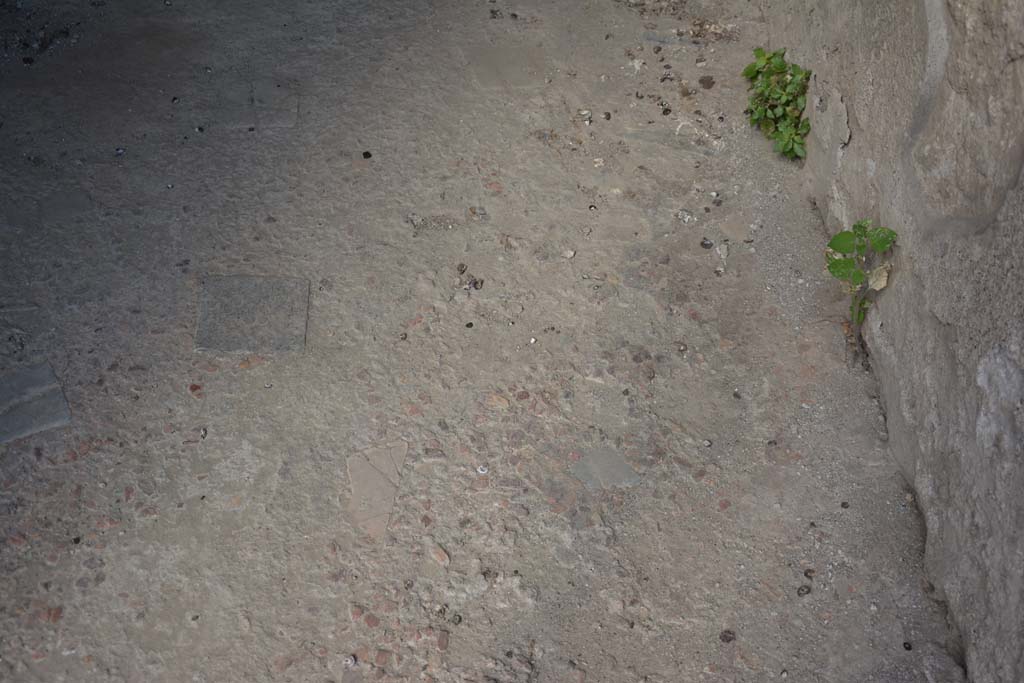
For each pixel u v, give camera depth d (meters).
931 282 2.39
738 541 2.47
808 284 2.83
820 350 2.72
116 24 3.33
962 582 2.29
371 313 2.77
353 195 2.97
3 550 2.42
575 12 3.44
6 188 2.93
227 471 2.53
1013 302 2.10
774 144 3.10
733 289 2.83
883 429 2.61
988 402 2.18
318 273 2.83
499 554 2.45
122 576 2.40
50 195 2.93
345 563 2.43
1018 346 2.09
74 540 2.43
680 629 2.37
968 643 2.27
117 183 2.96
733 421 2.63
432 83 3.23
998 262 2.14
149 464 2.53
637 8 3.46
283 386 2.65
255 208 2.94
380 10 3.42
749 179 3.04
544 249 2.89
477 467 2.55
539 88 3.23
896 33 2.51
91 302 2.75
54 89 3.15
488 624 2.37
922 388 2.44
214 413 2.60
